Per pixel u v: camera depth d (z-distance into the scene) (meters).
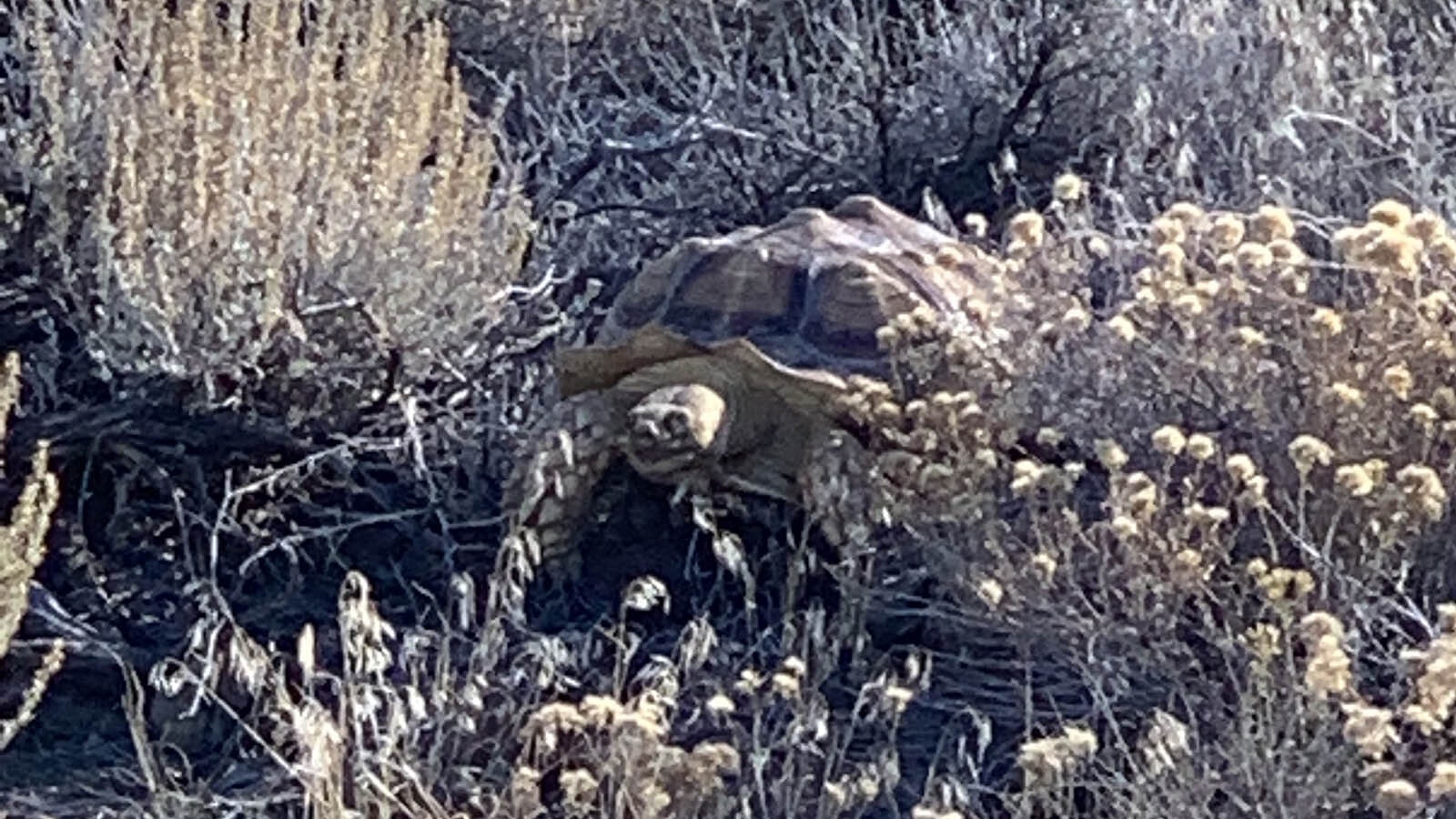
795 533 3.62
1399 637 2.92
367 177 3.87
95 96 3.98
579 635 3.35
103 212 3.72
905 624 3.38
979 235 3.89
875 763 2.94
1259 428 3.15
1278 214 3.26
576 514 3.62
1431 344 3.06
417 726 3.00
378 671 2.98
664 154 4.97
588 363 3.63
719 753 2.78
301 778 2.85
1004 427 3.34
